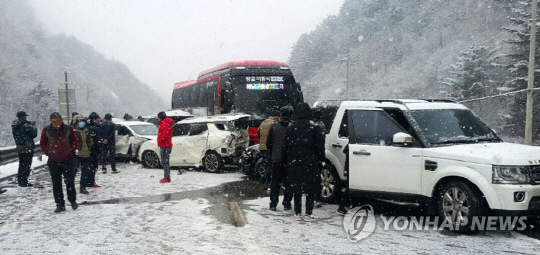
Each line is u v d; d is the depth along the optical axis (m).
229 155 13.25
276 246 6.01
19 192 10.49
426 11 81.31
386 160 7.38
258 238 6.38
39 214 8.05
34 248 5.99
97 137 11.02
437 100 8.43
